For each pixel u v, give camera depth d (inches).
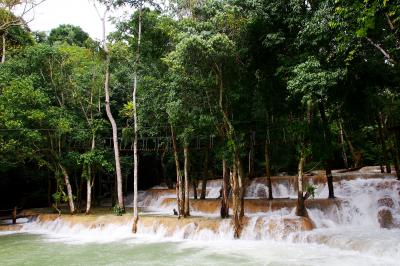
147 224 912.3
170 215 1067.3
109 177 1547.7
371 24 409.7
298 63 703.7
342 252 621.3
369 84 781.3
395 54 618.5
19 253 728.3
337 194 1013.8
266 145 980.6
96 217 1014.4
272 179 1190.3
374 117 1056.2
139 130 1034.7
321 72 624.1
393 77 773.3
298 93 710.5
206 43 677.9
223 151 789.2
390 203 868.6
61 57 1152.8
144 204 1489.9
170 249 713.6
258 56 792.9
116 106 1328.7
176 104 790.5
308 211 818.2
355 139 1423.5
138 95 1093.8
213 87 784.3
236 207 775.1
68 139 1155.3
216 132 844.0
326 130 805.2
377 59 722.2
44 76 1162.6
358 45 590.2
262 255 626.8
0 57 1289.4
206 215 1021.2
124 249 734.5
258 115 872.3
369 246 603.2
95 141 1182.3
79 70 1181.1
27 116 995.9
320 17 623.2
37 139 1015.0
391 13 433.1
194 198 1228.5
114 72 1123.9
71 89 1177.4
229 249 684.7
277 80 807.1
